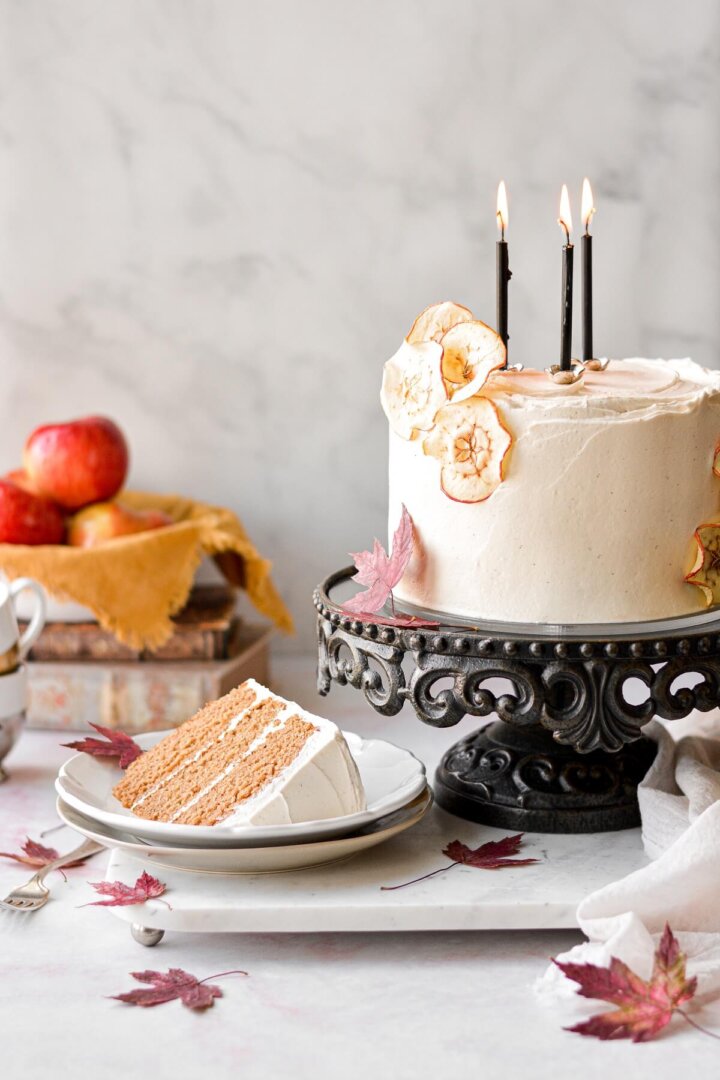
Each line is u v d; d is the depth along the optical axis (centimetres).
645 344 191
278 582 196
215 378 193
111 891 133
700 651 131
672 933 129
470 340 135
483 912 132
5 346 193
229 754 141
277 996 128
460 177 188
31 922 138
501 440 133
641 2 186
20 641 166
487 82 187
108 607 172
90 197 190
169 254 191
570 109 187
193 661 175
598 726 132
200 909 132
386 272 190
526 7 186
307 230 190
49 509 179
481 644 131
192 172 189
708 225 189
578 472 133
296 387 193
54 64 188
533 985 129
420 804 140
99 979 130
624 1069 121
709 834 130
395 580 136
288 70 187
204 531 178
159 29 187
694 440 135
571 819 142
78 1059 122
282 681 187
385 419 193
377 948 134
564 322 139
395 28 186
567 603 134
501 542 135
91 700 173
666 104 187
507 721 132
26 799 157
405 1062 122
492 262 190
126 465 184
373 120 188
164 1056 123
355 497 194
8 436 194
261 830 132
